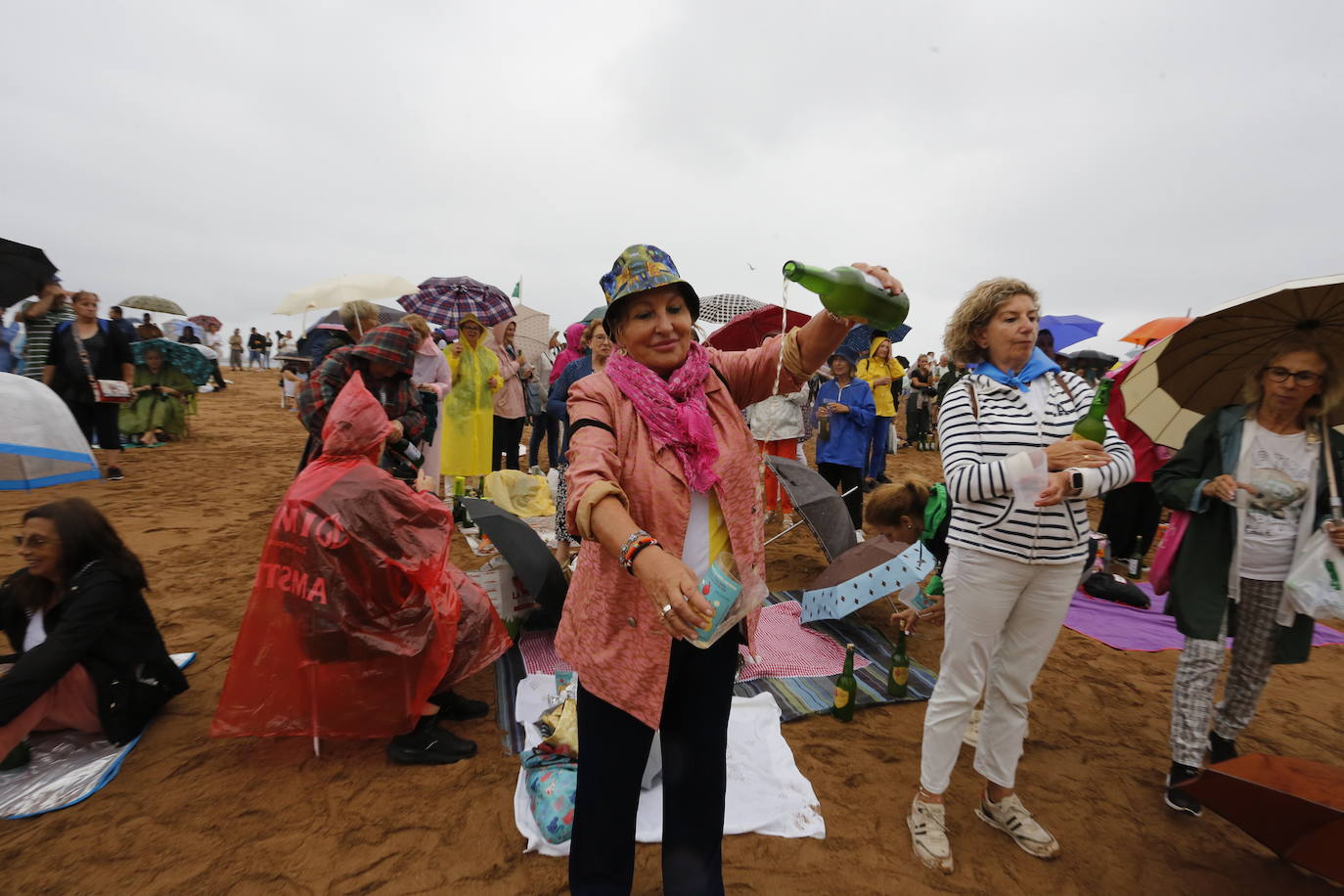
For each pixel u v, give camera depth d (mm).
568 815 2465
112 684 2857
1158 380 2904
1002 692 2463
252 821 2537
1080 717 3580
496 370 7219
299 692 2770
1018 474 2016
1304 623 2645
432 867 2338
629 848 1837
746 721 3236
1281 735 3484
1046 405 2229
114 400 7996
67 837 2422
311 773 2832
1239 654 2746
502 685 3604
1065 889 2344
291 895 2207
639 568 1315
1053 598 2236
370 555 2664
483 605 3410
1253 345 2600
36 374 7688
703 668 1714
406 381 3951
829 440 6527
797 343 1676
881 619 4727
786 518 7461
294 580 2645
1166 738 3400
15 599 2795
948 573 2350
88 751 2867
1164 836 2633
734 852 2449
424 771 2865
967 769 3033
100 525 2797
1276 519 2570
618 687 1603
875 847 2502
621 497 1438
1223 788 2182
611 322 1624
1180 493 2650
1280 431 2578
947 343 2475
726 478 1574
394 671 2807
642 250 1521
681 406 1526
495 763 2934
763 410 6941
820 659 4070
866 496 8523
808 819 2609
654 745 2732
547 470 9891
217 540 6055
